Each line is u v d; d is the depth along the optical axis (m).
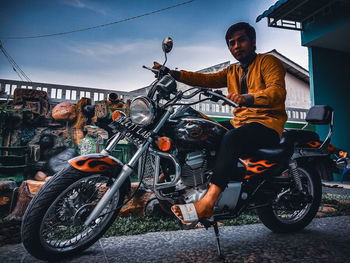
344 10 6.10
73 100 6.23
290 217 2.19
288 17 6.81
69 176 1.41
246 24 1.92
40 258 1.42
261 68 1.86
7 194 3.18
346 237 1.98
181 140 1.57
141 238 1.91
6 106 4.86
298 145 2.15
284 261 1.53
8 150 4.46
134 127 1.56
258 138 1.67
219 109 8.39
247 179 1.76
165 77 1.60
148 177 1.79
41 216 1.35
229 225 2.37
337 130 7.11
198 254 1.61
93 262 1.45
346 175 6.72
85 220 1.46
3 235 1.97
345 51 7.56
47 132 5.16
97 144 4.94
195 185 1.63
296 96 15.34
